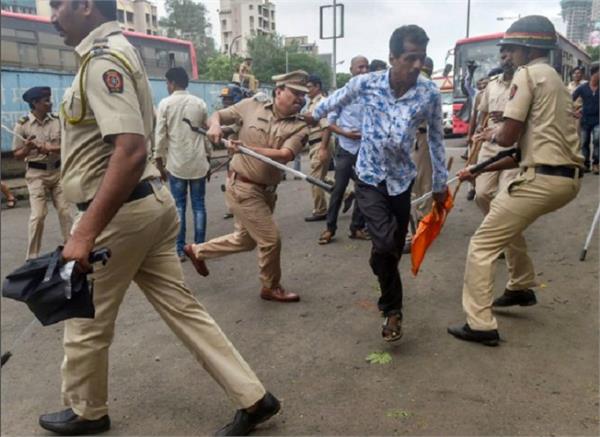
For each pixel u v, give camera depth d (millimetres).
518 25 3326
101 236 2359
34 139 5426
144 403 2949
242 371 2611
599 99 9539
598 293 4230
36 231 5508
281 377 3178
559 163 3285
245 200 4055
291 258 5527
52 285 2086
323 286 4668
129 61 2285
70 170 2389
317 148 6887
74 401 2645
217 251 4430
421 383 3062
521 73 3322
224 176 12031
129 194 2201
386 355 3377
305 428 2689
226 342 2635
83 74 2227
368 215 3311
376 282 4719
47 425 2676
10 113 10766
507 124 3318
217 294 4551
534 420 2699
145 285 2639
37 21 12648
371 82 3309
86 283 2156
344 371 3225
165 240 2596
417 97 3236
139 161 2193
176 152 5395
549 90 3273
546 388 2973
